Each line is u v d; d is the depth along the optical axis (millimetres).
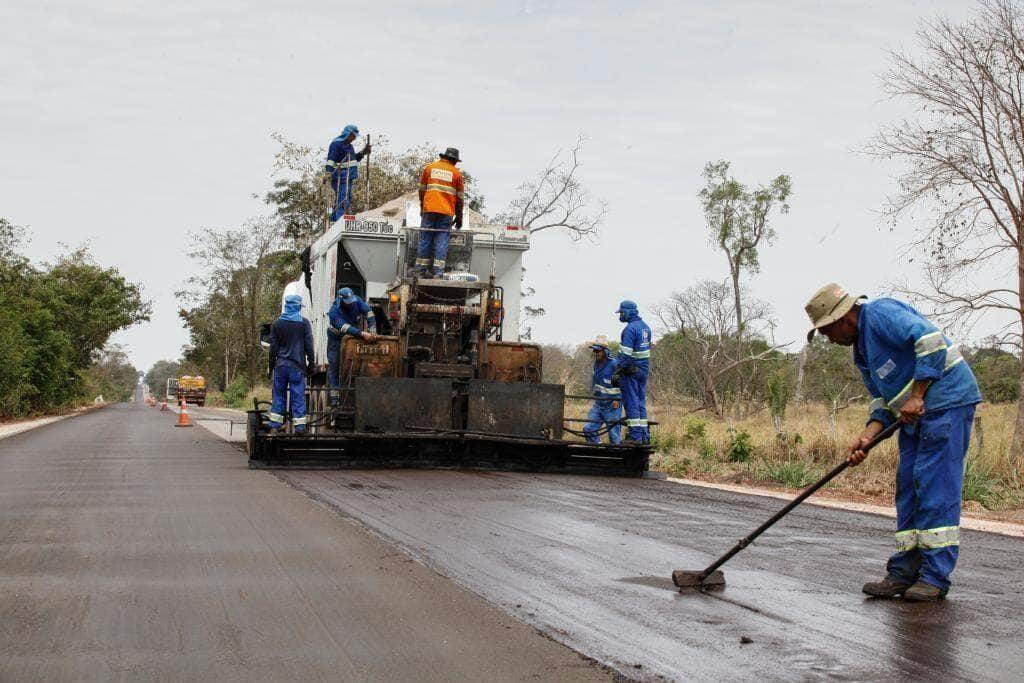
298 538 7047
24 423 32812
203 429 26656
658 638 4445
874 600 5277
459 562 6184
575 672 3947
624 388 13273
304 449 12742
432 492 9953
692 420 19297
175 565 6074
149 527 7566
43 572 5871
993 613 4988
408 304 13117
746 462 15648
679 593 5371
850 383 37344
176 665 4039
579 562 6223
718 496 10430
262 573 5840
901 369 5539
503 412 12719
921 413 5344
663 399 39938
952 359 5422
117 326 57688
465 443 12766
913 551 5395
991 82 18469
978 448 14453
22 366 37438
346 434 12352
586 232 30500
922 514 5320
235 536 7137
